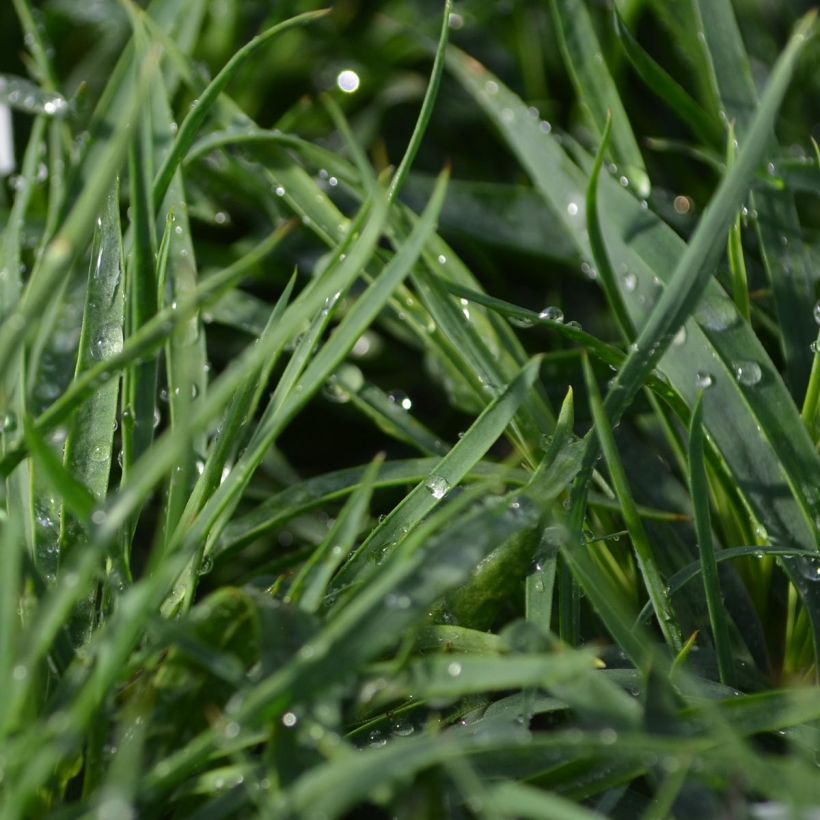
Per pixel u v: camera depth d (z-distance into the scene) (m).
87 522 0.34
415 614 0.33
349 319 0.35
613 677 0.35
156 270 0.37
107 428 0.36
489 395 0.39
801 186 0.39
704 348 0.38
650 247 0.39
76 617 0.35
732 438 0.37
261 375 0.37
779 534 0.37
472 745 0.33
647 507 0.39
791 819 0.33
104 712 0.34
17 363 0.37
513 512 0.35
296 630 0.34
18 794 0.32
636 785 0.36
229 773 0.34
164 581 0.35
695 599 0.38
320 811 0.32
